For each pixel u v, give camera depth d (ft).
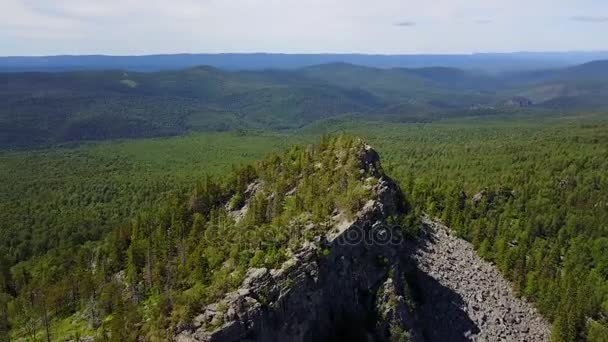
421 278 374.22
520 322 380.99
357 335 306.14
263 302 281.95
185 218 470.80
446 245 449.06
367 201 350.02
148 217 551.18
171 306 302.86
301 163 437.17
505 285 422.41
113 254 464.24
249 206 426.10
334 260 314.96
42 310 413.80
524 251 528.22
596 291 507.71
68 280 444.55
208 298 289.94
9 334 403.34
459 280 398.83
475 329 354.33
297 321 290.97
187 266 353.31
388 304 315.58
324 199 357.41
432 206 587.68
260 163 500.33
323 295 304.09
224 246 362.53
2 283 519.19
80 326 384.06
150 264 401.08
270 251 313.12
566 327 373.20
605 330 402.72
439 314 352.90
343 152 409.90
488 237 510.58
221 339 268.00
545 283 428.56
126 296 381.40
